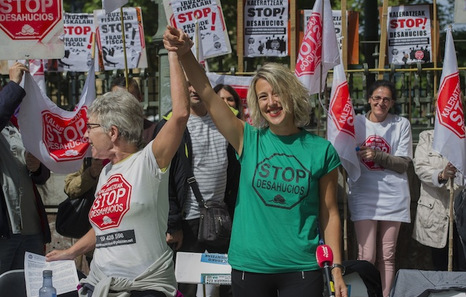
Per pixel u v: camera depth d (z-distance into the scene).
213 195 6.18
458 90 6.61
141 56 8.36
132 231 4.01
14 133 5.87
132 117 4.12
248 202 4.25
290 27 8.20
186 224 6.18
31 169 5.86
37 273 4.44
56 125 5.80
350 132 6.69
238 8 8.23
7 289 4.48
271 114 4.21
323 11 6.53
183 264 5.38
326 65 6.55
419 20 8.27
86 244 4.52
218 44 7.90
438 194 7.01
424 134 7.11
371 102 7.05
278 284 4.23
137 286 3.97
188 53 4.25
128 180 4.04
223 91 6.90
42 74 8.04
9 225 5.56
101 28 8.35
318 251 4.00
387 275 6.96
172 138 4.03
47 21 5.69
